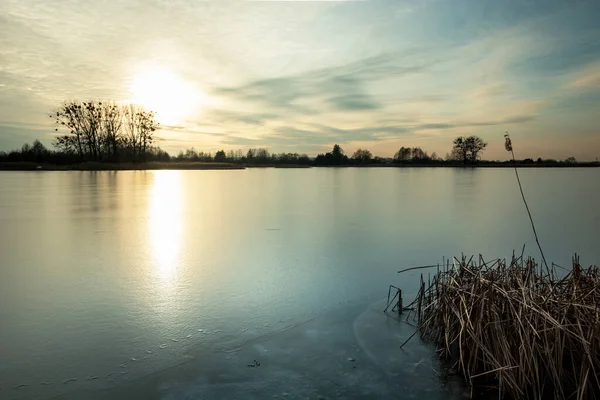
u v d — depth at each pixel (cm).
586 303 339
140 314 435
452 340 363
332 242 786
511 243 781
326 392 303
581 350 312
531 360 300
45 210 1195
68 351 356
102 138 4597
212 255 682
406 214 1147
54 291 502
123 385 307
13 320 417
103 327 404
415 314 442
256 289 515
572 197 1600
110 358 345
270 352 359
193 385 309
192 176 3195
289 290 514
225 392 301
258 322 420
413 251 716
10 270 588
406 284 538
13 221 1006
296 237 832
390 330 405
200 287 521
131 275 568
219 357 350
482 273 407
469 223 1001
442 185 2242
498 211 1205
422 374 328
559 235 853
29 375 318
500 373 300
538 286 382
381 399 295
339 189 1981
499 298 353
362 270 597
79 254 683
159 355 351
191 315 435
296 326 411
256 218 1074
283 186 2178
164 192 1789
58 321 416
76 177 2859
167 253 693
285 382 314
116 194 1680
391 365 341
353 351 363
